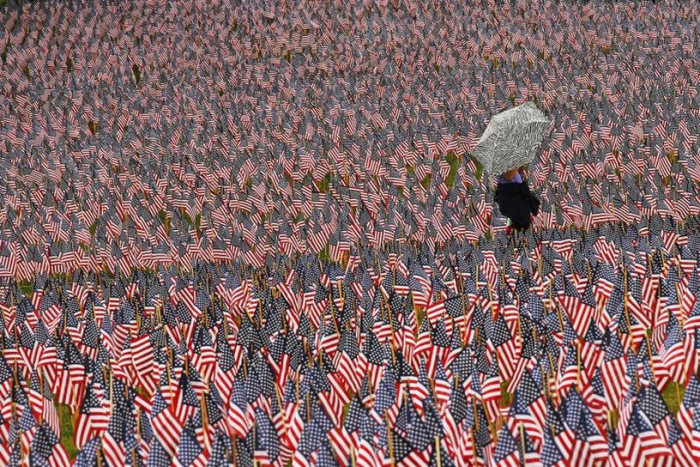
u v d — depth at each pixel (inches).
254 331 2711.6
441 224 3892.7
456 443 2066.9
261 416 2030.0
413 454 1883.6
